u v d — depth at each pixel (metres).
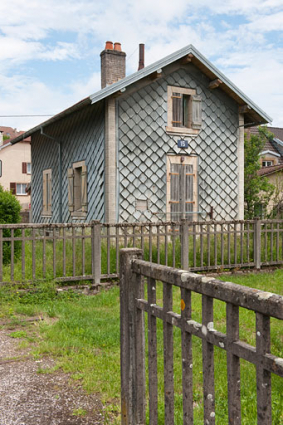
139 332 2.91
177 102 12.77
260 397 1.72
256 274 9.95
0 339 5.41
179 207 12.54
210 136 13.16
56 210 15.23
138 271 2.85
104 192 11.62
